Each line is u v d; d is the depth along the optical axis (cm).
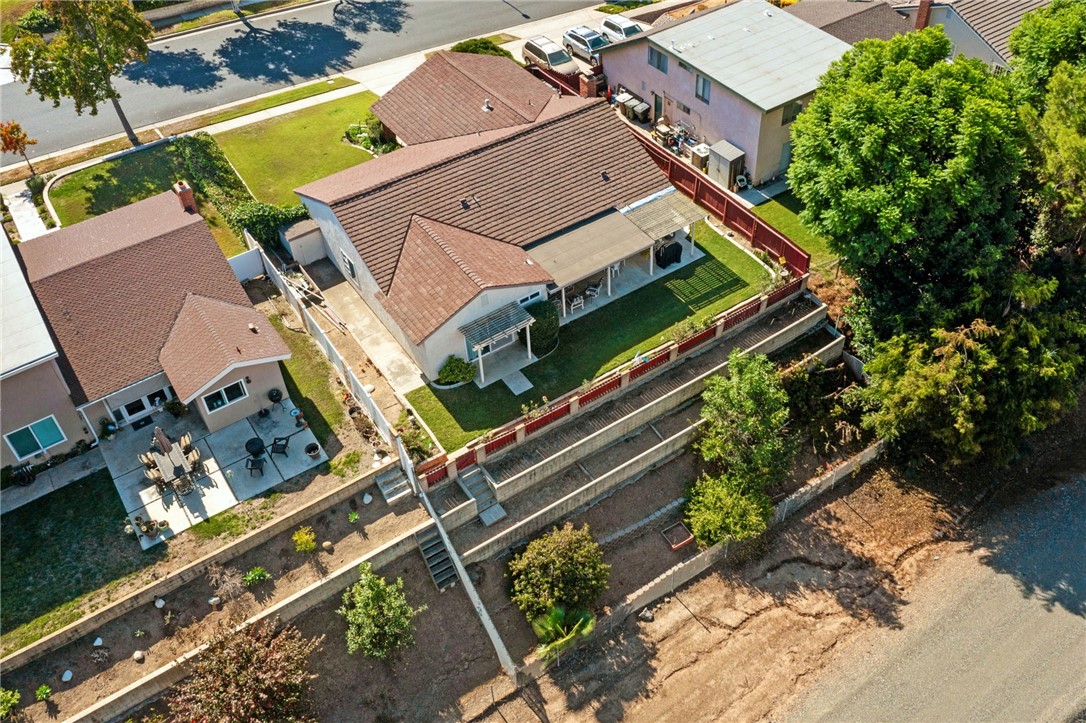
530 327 3794
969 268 3534
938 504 3797
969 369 3428
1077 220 3597
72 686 2856
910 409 3491
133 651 2939
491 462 3519
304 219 4391
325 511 3294
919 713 3097
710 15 5212
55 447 3425
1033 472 3934
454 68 4972
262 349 3503
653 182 4362
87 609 2997
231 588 3050
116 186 4834
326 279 4309
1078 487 3850
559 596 3195
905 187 3400
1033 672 3191
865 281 3903
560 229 4119
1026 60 4016
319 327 3884
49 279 3594
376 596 2984
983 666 3222
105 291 3616
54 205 4691
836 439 3919
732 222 4531
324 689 3008
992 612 3394
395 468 3428
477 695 3089
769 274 4269
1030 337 3412
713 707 3136
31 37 4728
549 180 4231
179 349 3506
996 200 3544
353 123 5428
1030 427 3466
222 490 3338
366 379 3794
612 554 3497
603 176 4309
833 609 3431
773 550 3612
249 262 4250
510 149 4269
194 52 6312
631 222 4172
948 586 3500
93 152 5188
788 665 3256
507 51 5884
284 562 3155
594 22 6569
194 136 5144
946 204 3478
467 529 3388
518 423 3603
